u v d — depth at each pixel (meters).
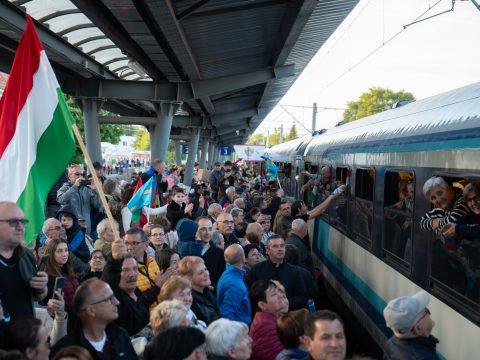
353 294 9.11
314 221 12.98
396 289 7.00
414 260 6.40
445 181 5.77
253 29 14.47
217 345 4.02
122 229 9.62
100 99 18.20
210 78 18.39
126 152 60.62
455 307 5.30
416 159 6.50
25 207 5.24
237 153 24.52
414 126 6.88
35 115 5.39
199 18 11.78
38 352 3.57
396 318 4.19
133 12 10.28
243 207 11.59
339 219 10.45
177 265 6.09
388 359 4.25
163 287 4.93
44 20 11.39
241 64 18.48
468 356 5.00
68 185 10.27
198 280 5.84
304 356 4.31
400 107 8.33
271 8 12.80
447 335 5.47
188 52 13.75
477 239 4.92
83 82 17.73
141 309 5.09
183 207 12.47
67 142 5.46
